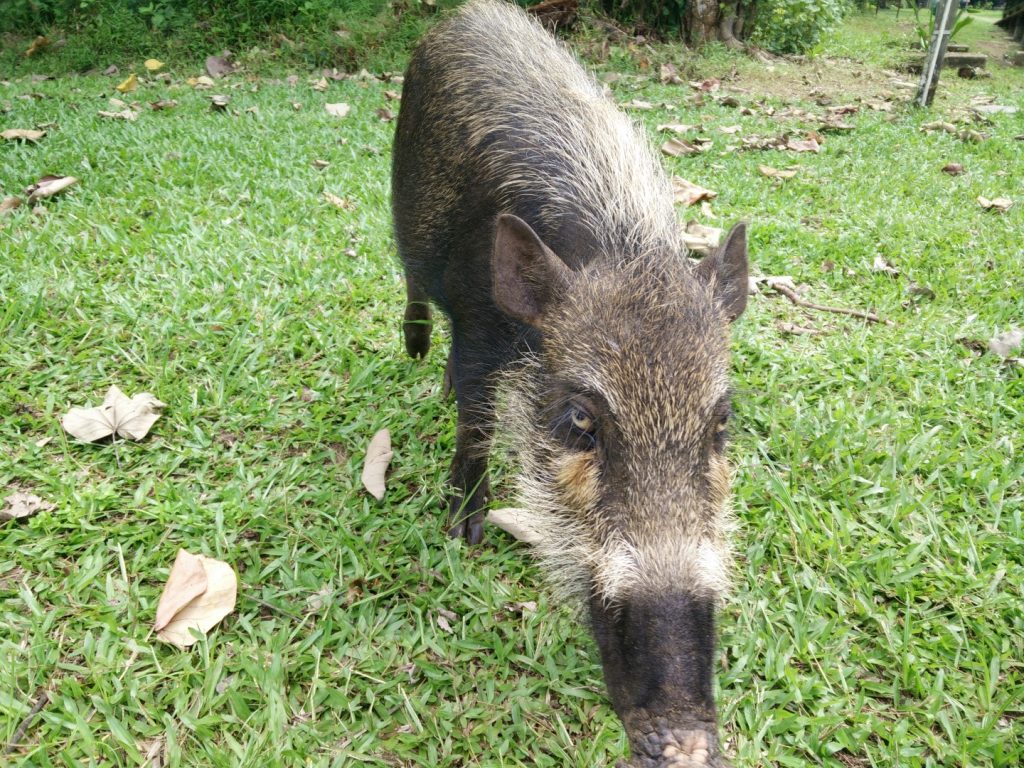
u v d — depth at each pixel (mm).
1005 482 943
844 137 2260
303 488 928
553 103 871
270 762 621
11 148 1764
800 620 771
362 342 1179
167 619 721
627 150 835
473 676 727
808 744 671
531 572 847
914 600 815
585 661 747
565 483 635
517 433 753
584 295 658
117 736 630
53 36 2885
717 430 630
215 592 750
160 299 1227
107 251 1347
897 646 754
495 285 675
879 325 1286
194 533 840
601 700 711
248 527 860
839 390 1127
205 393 1033
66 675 683
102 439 961
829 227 1611
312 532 859
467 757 661
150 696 667
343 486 935
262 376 1083
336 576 812
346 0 2939
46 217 1441
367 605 779
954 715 697
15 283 1218
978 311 1315
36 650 687
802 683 715
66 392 1026
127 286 1252
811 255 1491
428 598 791
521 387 746
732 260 729
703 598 546
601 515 592
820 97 2787
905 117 2537
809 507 908
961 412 1079
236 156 1782
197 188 1595
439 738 665
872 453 987
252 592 785
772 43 3656
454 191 883
